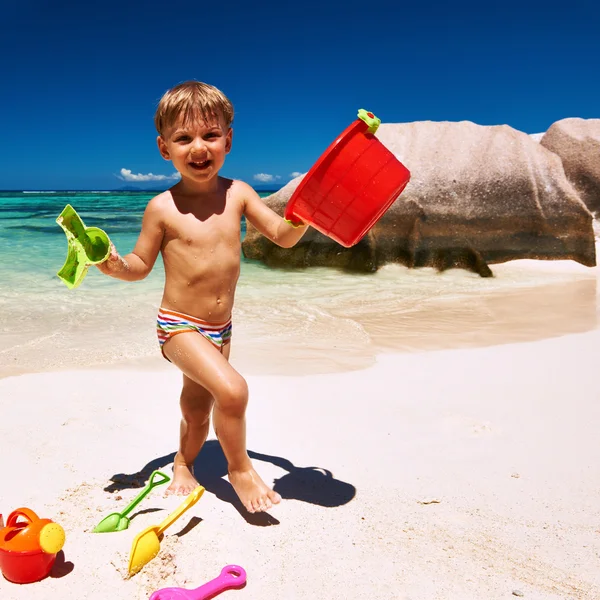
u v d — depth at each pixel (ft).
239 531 8.04
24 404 12.53
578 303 23.77
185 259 8.60
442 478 9.54
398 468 9.89
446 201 32.73
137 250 8.64
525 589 6.90
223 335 8.96
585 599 6.75
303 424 11.74
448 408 12.52
